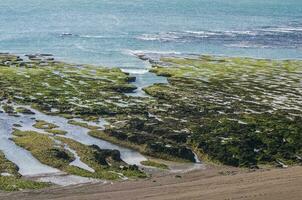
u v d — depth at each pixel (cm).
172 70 15625
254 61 17362
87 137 9731
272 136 9712
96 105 11781
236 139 9512
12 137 9494
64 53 17788
